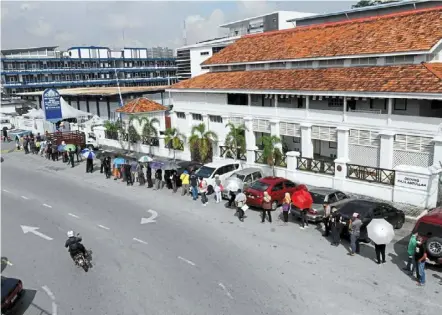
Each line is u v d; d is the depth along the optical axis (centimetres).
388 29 2658
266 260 1521
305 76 2778
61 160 3519
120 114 4044
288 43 3234
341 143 2495
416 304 1198
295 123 2748
